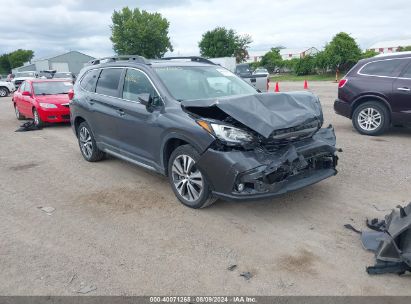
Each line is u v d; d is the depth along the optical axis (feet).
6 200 17.57
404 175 18.72
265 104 14.32
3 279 11.33
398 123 26.40
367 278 10.75
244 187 13.69
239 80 19.70
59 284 10.99
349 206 15.35
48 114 36.58
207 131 13.91
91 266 11.84
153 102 16.79
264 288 10.51
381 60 27.04
